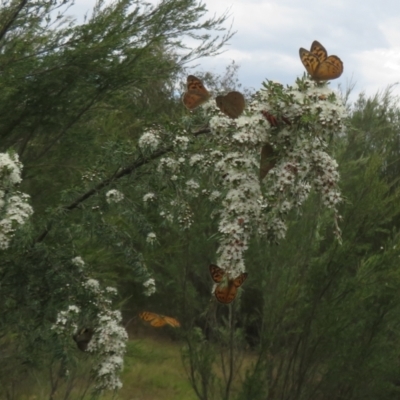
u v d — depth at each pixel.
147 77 6.78
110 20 6.46
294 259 8.73
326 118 3.16
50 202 6.82
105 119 7.40
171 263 9.28
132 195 4.96
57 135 6.86
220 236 3.38
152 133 4.46
